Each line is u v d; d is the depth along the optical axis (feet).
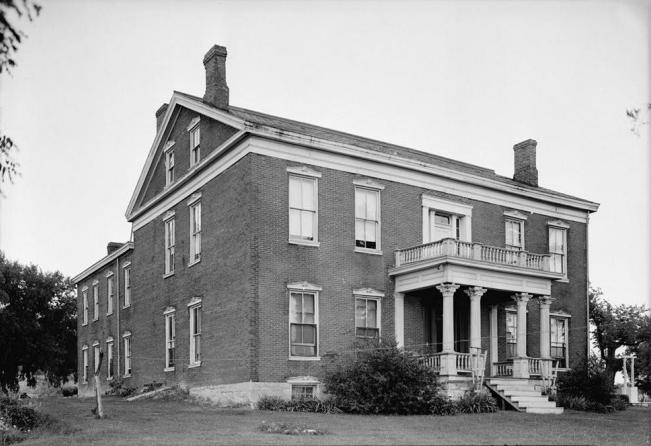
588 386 95.09
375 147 97.96
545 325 94.73
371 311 89.86
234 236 84.48
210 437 52.16
